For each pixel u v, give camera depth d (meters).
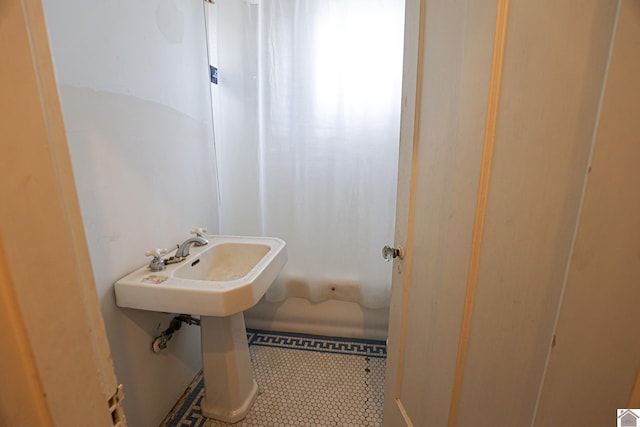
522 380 0.47
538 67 0.41
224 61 1.53
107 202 0.95
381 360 1.67
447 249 0.67
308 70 1.48
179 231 1.33
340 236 1.68
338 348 1.77
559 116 0.39
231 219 1.71
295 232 1.69
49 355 0.32
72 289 0.34
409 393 0.94
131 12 1.01
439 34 0.69
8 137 0.28
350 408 1.35
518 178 0.46
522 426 0.48
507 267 0.49
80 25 0.83
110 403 0.41
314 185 1.61
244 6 1.45
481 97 0.53
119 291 0.97
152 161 1.14
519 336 0.48
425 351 0.81
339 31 1.42
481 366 0.57
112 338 0.99
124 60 0.99
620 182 0.31
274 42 1.47
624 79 0.30
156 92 1.15
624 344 0.33
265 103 1.54
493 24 0.49
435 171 0.73
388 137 1.50
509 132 0.47
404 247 0.93
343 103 1.49
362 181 1.56
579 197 0.36
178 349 1.35
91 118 0.88
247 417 1.30
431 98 0.74
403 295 0.95
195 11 1.37
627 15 0.30
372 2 1.37
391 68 1.42
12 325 0.29
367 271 1.65
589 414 0.37
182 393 1.38
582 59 0.35
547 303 0.42
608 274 0.33
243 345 1.31
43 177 0.31
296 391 1.45
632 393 0.32
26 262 0.30
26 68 0.29
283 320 1.89
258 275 1.02
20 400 0.31
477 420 0.60
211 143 1.56
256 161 1.62
